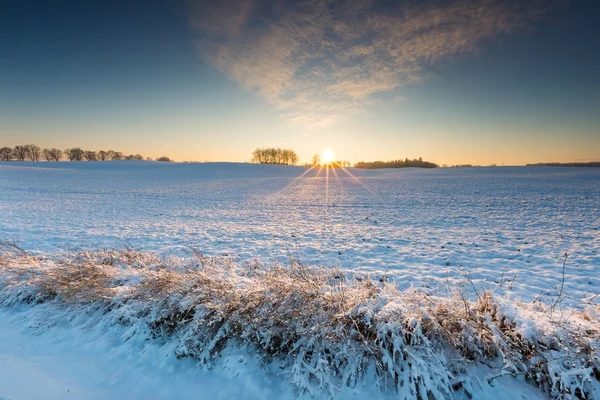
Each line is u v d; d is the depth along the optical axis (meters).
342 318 3.40
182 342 3.62
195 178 47.94
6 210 17.59
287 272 4.67
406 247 8.98
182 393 3.14
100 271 5.07
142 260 6.05
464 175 47.19
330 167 74.31
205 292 4.02
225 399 3.05
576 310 4.12
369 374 3.16
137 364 3.57
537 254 7.86
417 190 28.03
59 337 4.13
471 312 3.42
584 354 2.81
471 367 3.08
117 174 52.28
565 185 28.39
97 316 4.48
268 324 3.54
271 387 3.16
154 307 4.05
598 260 7.16
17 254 6.57
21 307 4.93
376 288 4.11
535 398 2.79
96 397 3.12
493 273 6.58
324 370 3.15
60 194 26.89
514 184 30.56
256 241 10.16
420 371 2.92
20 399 3.09
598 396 2.67
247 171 61.66
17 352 3.84
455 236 10.30
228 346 3.67
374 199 22.56
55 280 4.97
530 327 3.07
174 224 13.66
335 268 6.52
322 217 15.48
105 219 15.10
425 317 3.30
